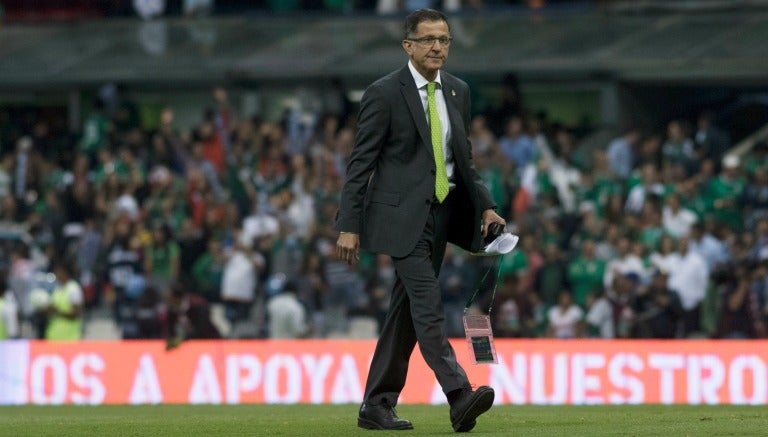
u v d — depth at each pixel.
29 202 76.69
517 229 62.81
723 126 83.06
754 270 59.00
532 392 46.38
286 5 99.31
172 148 77.56
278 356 47.75
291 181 71.44
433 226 25.77
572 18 91.12
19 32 98.88
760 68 80.94
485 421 28.56
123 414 36.25
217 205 70.62
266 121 84.44
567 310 59.47
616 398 45.97
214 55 91.62
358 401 47.09
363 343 47.22
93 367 49.16
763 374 45.09
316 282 63.41
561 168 69.75
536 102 84.94
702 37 85.44
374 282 63.75
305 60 89.00
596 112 83.69
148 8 100.62
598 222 64.56
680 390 45.56
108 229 69.31
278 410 38.31
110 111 82.62
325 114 79.69
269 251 65.56
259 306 64.75
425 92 25.73
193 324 59.19
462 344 47.22
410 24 25.53
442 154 25.70
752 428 25.34
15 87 91.69
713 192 66.25
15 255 66.38
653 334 58.50
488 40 88.69
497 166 68.50
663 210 64.75
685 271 59.50
